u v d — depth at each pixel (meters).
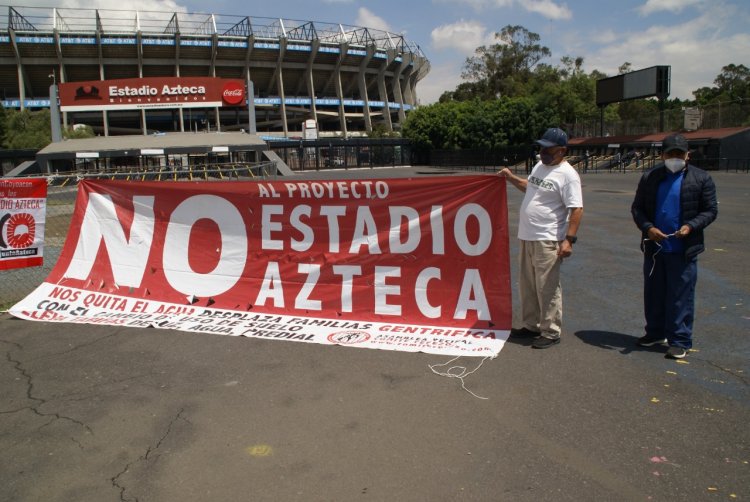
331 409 3.84
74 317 6.21
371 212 5.81
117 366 4.73
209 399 4.04
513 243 10.66
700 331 5.33
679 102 90.81
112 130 90.56
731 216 13.97
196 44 86.62
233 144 39.09
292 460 3.21
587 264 8.62
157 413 3.84
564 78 84.25
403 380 4.31
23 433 3.60
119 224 6.80
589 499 2.79
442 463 3.14
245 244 6.31
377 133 88.88
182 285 6.46
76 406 3.97
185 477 3.07
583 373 4.37
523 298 5.23
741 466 3.05
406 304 5.70
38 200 7.04
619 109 81.81
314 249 6.03
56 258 9.34
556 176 4.82
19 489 2.99
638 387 4.09
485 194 5.43
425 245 5.64
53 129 52.12
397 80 110.00
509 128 59.00
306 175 46.75
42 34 79.19
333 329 5.55
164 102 54.03
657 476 2.97
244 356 4.90
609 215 15.02
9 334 5.69
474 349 4.92
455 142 62.72
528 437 3.41
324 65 99.38
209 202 6.42
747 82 90.00
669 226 4.57
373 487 2.93
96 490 2.97
